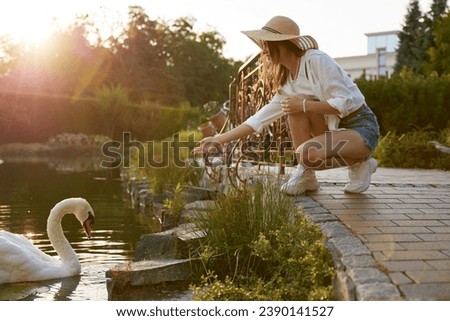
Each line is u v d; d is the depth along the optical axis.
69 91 54.09
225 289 3.84
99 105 41.19
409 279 3.17
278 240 4.34
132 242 6.77
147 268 4.56
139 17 72.19
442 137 15.44
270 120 5.71
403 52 51.81
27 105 36.94
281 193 5.07
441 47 34.59
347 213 4.97
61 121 38.88
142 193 10.48
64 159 28.58
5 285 5.18
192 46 79.75
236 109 10.66
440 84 17.41
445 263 3.46
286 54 5.44
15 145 34.66
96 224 8.16
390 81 17.75
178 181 10.04
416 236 4.15
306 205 5.32
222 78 82.38
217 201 5.14
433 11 50.31
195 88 79.31
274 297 3.72
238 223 4.83
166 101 72.81
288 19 5.46
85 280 5.27
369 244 3.92
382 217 4.81
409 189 6.64
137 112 43.97
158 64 75.19
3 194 11.92
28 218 8.49
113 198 11.55
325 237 4.18
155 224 8.14
